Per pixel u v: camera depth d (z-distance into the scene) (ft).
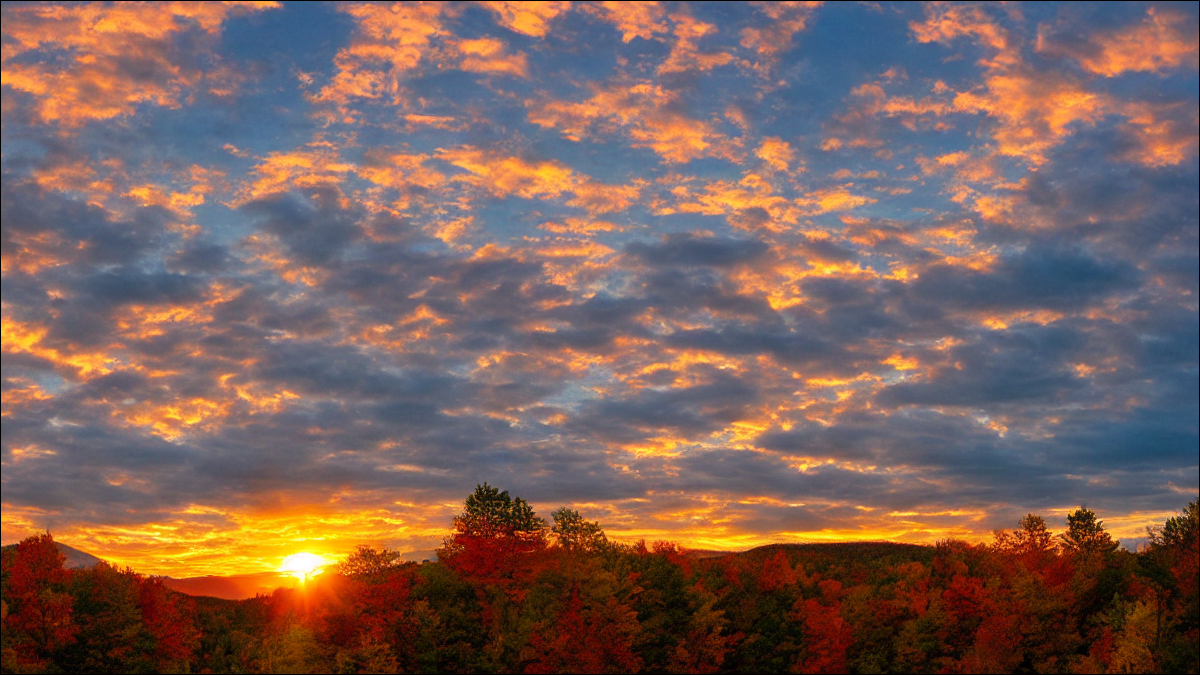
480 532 272.92
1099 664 260.83
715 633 252.83
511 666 236.63
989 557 323.37
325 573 248.73
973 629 284.00
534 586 258.37
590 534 297.94
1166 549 321.52
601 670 235.61
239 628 263.49
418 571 265.95
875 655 269.23
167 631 228.22
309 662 223.30
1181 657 253.03
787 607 283.59
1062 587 285.02
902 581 323.78
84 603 224.74
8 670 198.08
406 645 230.27
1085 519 342.23
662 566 283.38
